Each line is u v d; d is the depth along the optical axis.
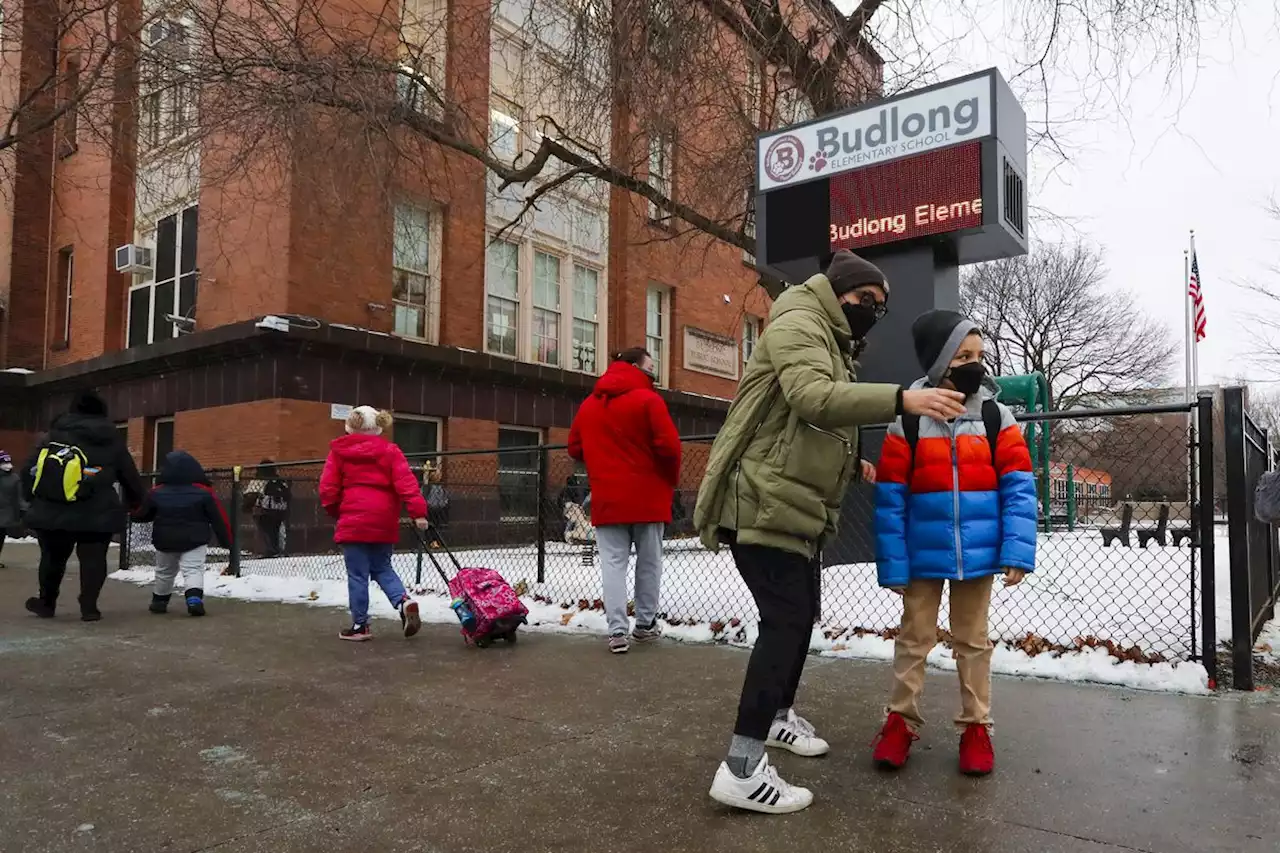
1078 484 11.01
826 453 2.89
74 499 6.80
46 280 18.81
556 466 15.80
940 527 3.10
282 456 12.95
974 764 3.11
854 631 5.48
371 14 10.43
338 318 13.66
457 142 11.05
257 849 2.56
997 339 34.62
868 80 10.27
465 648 5.71
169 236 15.81
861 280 3.02
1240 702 4.05
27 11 9.88
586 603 6.91
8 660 5.39
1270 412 35.09
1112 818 2.70
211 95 9.76
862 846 2.53
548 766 3.29
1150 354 35.47
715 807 2.86
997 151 7.42
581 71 9.70
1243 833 2.57
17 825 2.75
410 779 3.16
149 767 3.32
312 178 10.99
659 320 20.28
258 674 4.95
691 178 11.30
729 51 9.86
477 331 15.80
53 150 13.89
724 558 8.84
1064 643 5.01
